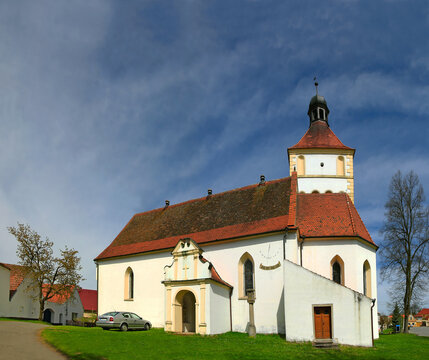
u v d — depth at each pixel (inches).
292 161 2159.2
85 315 3179.1
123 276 1803.6
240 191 1734.7
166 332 1380.4
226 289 1446.9
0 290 2036.2
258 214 1540.4
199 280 1365.7
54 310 2437.3
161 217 1943.9
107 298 1836.9
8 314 2073.1
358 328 1156.5
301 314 1213.7
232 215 1628.9
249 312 1348.4
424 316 6058.1
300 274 1242.6
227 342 1157.1
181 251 1455.5
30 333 1157.7
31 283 2158.0
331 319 1185.4
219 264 1512.1
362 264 1438.2
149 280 1702.8
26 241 2078.0
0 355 830.5
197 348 1038.4
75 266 2159.2
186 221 1781.5
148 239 1831.9
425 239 1863.9
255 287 1403.8
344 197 1604.3
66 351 914.1
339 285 1196.5
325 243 1440.7
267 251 1400.1
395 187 1955.0
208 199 1830.7
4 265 2078.0
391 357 1006.4
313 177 2118.6
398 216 1925.4
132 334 1264.8
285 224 1391.5
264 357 946.1
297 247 1369.3
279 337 1274.6
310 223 1503.4
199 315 1344.7
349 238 1422.2
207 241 1551.4
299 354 1001.5
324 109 2317.9
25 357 828.6
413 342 1369.3
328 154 2139.5
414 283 1872.5
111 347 983.0
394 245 1910.7
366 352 1061.1
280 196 1561.3
